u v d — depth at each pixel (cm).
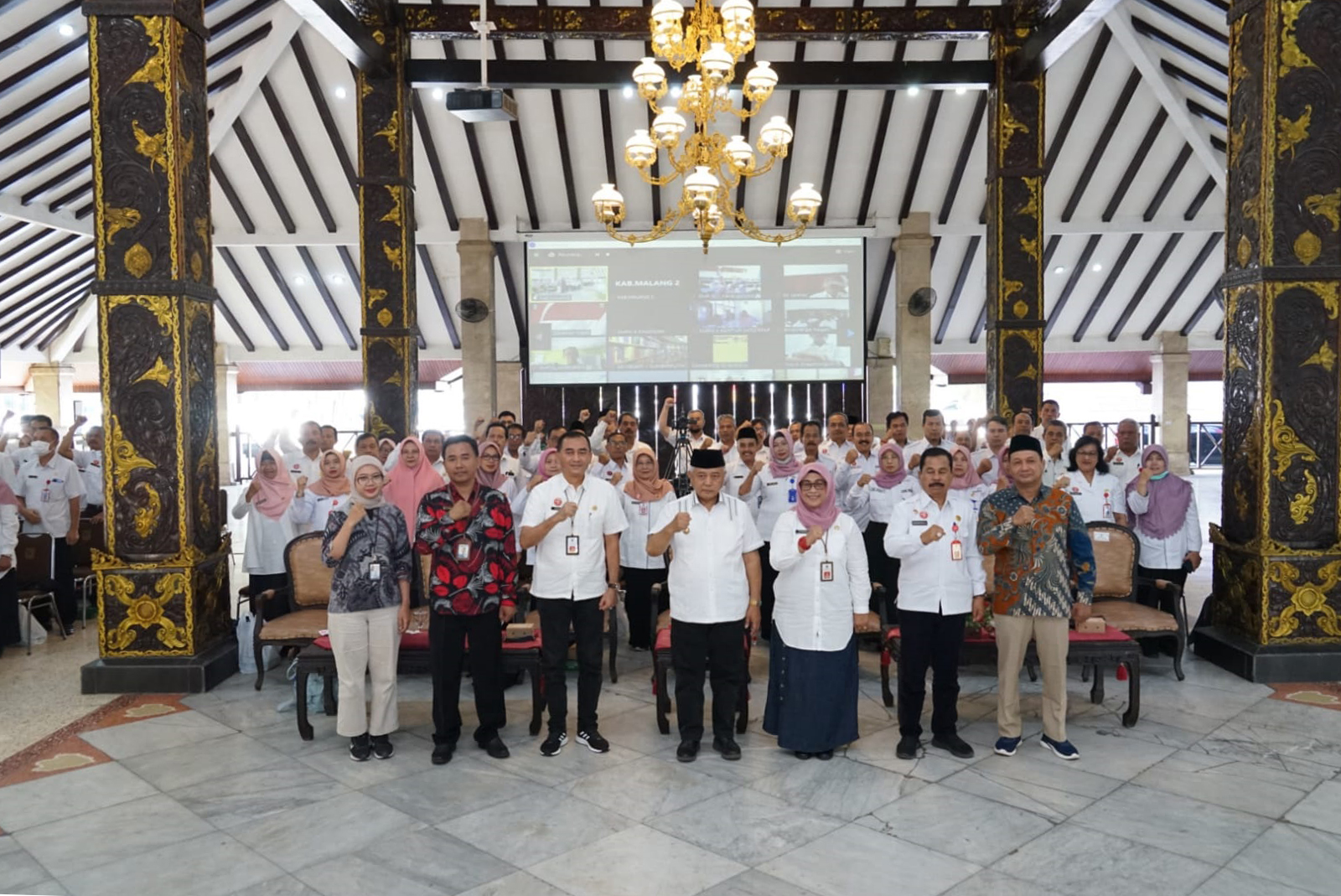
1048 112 1270
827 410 1720
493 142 1338
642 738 423
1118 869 291
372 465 391
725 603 394
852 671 394
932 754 398
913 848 307
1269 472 502
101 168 493
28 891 283
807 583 390
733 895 277
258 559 570
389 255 815
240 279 1647
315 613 512
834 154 1351
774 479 608
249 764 390
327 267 1627
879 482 588
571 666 561
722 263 1422
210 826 329
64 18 897
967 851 305
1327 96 500
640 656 588
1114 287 1748
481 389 1479
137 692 492
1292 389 501
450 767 387
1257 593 505
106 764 390
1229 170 541
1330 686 487
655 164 1370
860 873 290
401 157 812
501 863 299
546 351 1424
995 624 398
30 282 1512
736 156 700
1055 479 591
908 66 831
